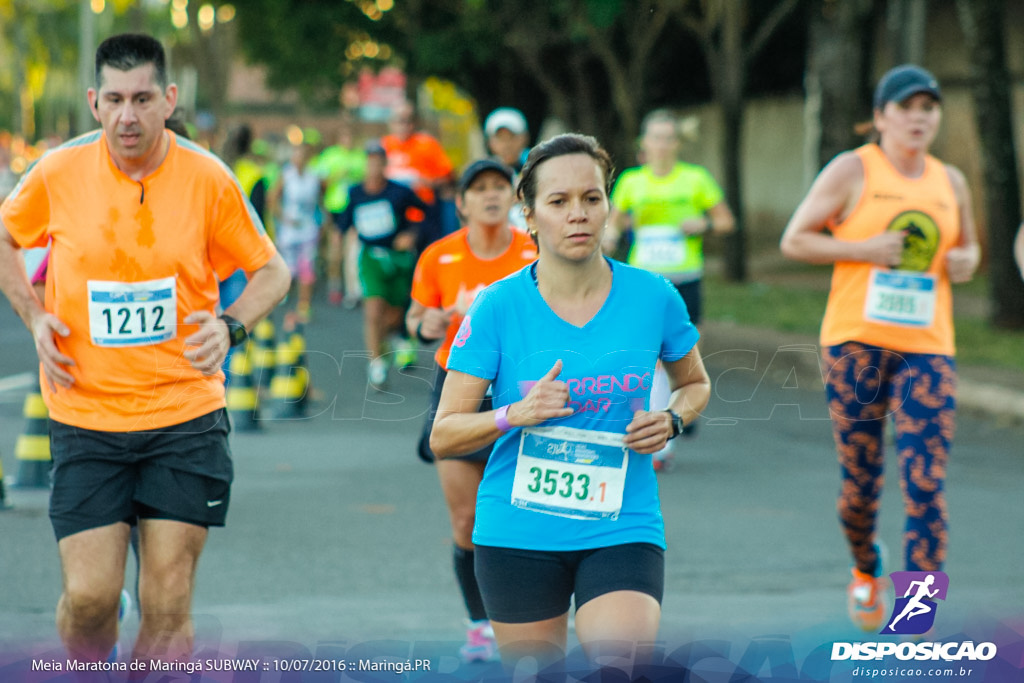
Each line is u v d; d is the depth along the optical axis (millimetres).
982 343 39312
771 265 71000
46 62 182875
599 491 9648
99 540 10750
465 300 14789
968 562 17953
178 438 10906
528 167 9656
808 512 21359
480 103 75375
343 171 56062
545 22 63031
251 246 11453
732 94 59125
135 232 10930
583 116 64250
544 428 9703
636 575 9430
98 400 10891
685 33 65000
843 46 54156
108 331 10859
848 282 15117
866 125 15805
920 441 14461
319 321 50438
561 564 9719
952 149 63750
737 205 60906
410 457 25594
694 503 21969
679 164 26797
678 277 26703
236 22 86875
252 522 19875
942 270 15203
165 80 10930
